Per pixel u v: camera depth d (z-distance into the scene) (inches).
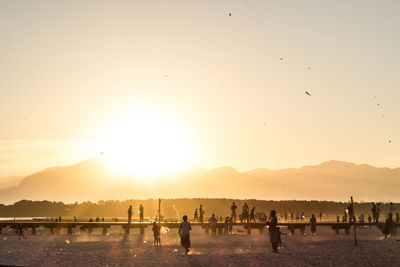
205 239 2208.4
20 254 1473.9
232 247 1718.8
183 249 1648.6
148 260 1282.0
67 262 1243.2
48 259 1318.9
